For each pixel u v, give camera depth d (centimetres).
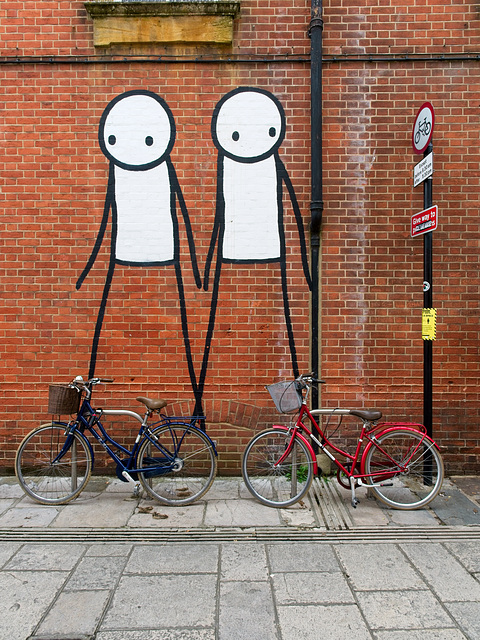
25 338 445
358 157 438
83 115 439
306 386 384
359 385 441
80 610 258
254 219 441
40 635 240
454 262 441
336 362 441
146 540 329
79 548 320
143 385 443
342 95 437
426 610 258
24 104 439
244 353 442
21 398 444
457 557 310
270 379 442
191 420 410
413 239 440
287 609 259
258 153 439
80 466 417
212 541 328
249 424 441
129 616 253
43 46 438
